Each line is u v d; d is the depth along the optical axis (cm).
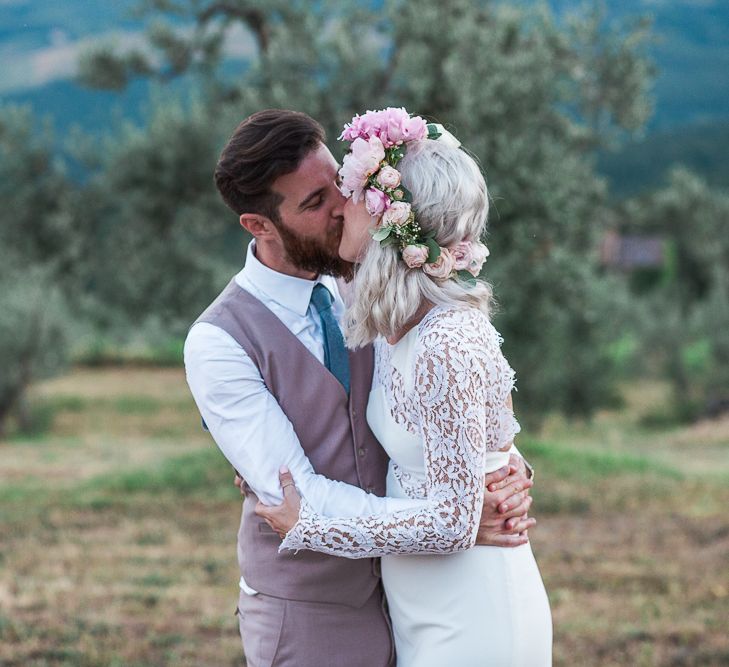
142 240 1474
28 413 1673
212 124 1319
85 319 1797
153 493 957
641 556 687
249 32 1267
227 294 225
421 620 213
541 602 218
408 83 946
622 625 520
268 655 222
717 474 1028
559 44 1066
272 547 222
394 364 210
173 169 1356
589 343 1631
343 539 200
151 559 684
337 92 982
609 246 3469
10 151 1805
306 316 224
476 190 202
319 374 219
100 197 1753
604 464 1045
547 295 1038
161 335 1556
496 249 954
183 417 1802
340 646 221
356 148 199
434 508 196
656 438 1583
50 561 673
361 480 220
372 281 200
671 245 3409
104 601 562
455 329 197
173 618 528
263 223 213
